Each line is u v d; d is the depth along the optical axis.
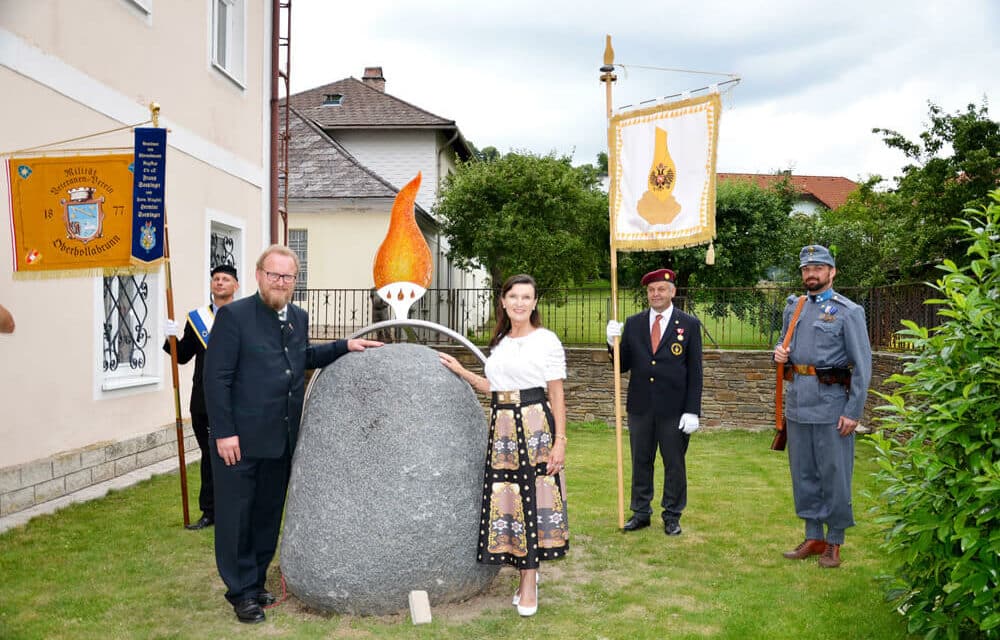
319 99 24.00
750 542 5.38
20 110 6.00
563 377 3.98
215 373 3.80
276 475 4.08
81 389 6.74
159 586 4.30
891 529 3.70
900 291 9.77
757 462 8.52
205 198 9.00
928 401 3.70
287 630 3.68
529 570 3.95
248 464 3.86
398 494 3.74
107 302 7.32
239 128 9.96
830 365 4.87
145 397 7.75
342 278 17.22
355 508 3.73
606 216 17.41
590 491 6.99
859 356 4.71
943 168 11.02
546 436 3.95
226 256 9.91
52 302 6.35
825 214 21.55
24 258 5.50
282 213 13.11
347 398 3.89
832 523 4.83
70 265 5.54
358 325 16.91
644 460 5.73
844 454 4.82
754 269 17.53
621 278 17.94
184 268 8.51
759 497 6.79
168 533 5.31
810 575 4.65
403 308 4.36
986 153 10.55
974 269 3.58
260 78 10.60
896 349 9.78
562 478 4.02
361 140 22.41
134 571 4.54
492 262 16.80
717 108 5.48
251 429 3.83
